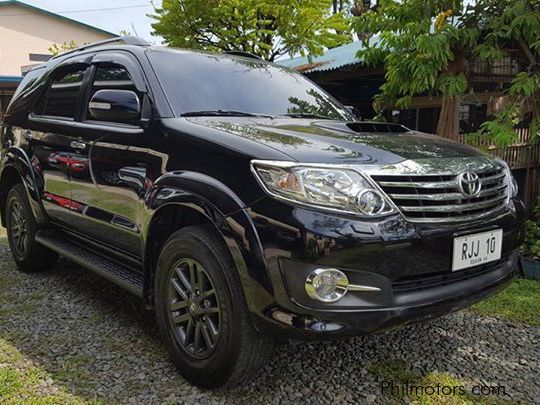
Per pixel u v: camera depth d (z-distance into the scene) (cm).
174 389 243
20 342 291
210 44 1224
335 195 203
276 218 202
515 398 242
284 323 203
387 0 495
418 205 218
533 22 416
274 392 242
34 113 404
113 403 230
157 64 304
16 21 2661
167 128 262
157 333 305
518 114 459
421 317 218
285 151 216
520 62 517
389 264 208
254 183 212
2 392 237
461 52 492
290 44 1220
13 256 437
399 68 491
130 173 278
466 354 287
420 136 287
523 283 403
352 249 200
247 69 347
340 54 1018
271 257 202
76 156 330
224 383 236
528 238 442
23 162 397
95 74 343
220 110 294
